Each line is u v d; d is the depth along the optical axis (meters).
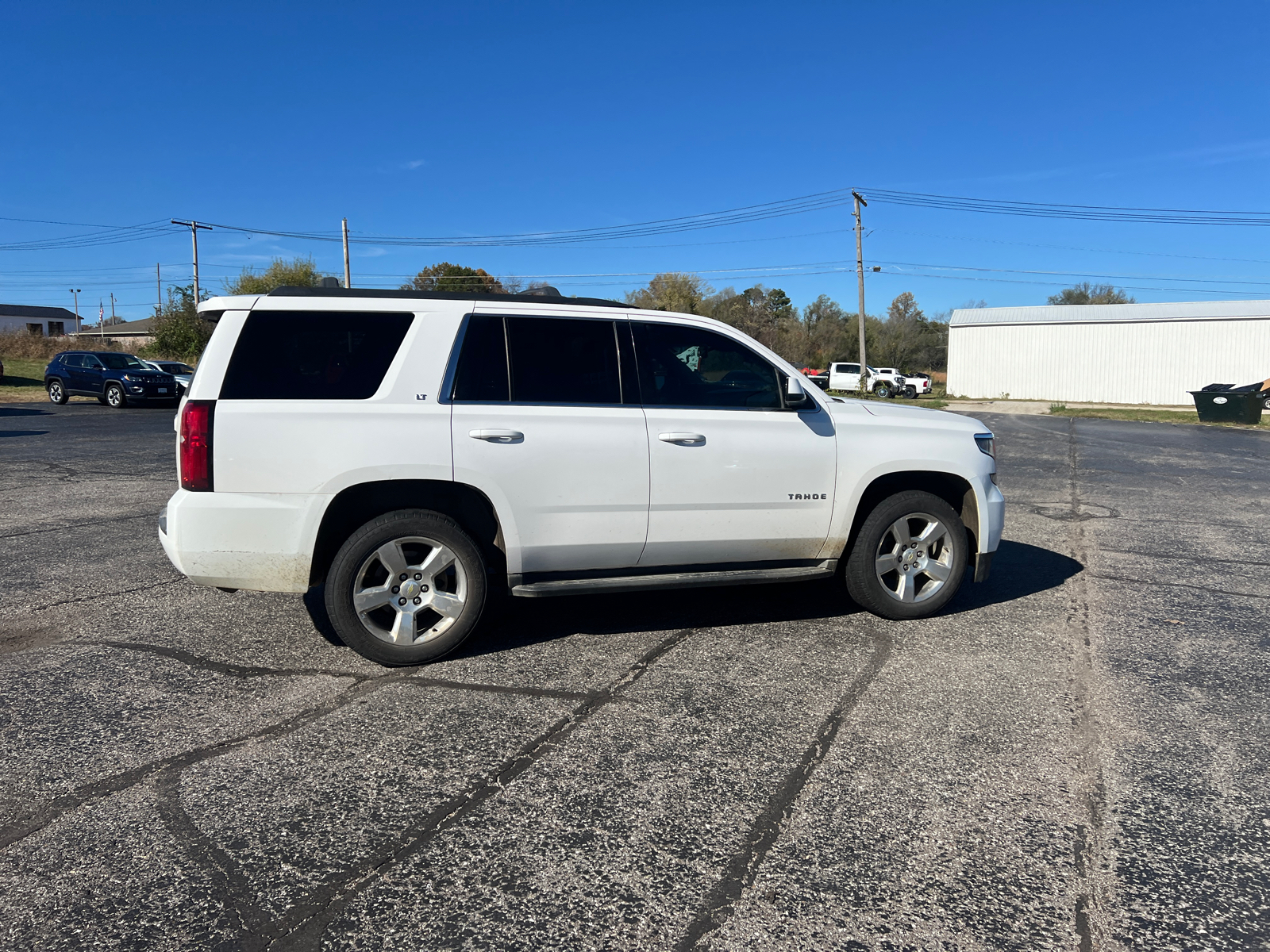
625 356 4.45
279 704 3.75
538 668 4.20
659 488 4.39
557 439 4.23
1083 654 4.45
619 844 2.68
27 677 4.04
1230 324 36.59
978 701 3.82
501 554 4.47
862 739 3.43
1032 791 3.03
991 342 41.56
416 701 3.79
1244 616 5.18
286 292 4.11
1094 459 14.07
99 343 54.47
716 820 2.83
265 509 3.91
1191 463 13.75
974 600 5.52
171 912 2.35
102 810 2.87
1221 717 3.67
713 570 4.71
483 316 4.27
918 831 2.77
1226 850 2.68
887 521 4.86
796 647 4.53
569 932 2.28
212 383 3.93
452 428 4.09
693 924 2.31
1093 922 2.33
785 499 4.63
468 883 2.48
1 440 15.48
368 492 4.15
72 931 2.26
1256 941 2.26
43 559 6.39
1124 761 3.26
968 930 2.29
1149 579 6.09
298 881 2.49
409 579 4.17
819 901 2.41
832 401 4.96
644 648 4.49
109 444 14.84
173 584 5.69
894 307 71.06
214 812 2.86
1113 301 77.31
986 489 5.05
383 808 2.89
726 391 4.64
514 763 3.21
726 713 3.67
